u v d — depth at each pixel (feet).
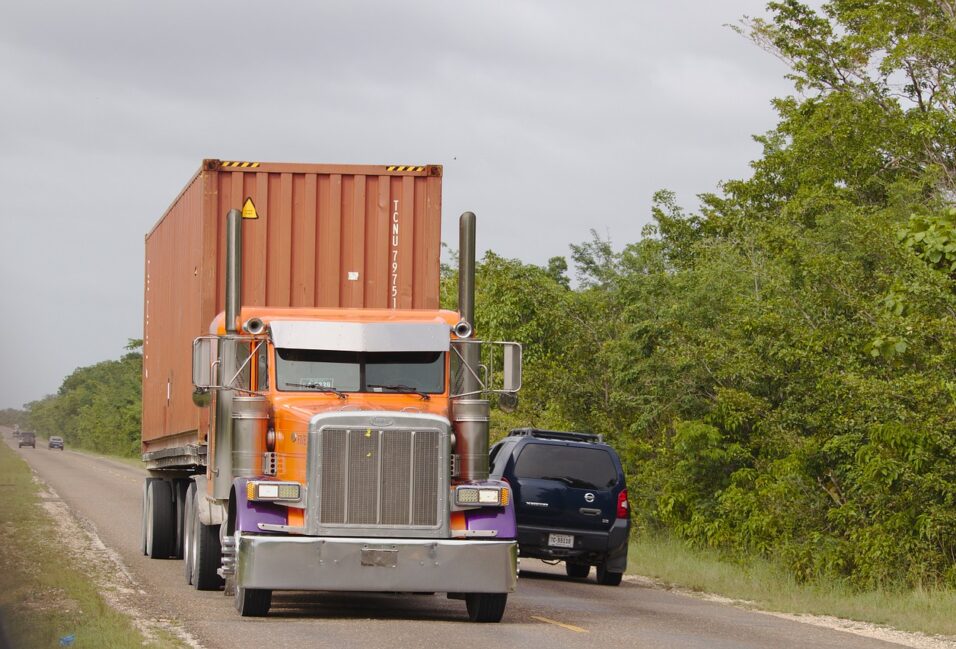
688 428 109.40
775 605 76.89
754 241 136.15
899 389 88.48
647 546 110.42
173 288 88.38
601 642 54.44
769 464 107.24
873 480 87.81
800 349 101.71
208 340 61.57
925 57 175.11
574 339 142.61
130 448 488.02
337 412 58.90
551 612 67.26
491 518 59.98
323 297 75.46
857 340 96.99
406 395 62.95
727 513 107.04
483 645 51.67
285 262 75.10
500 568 58.80
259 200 75.20
